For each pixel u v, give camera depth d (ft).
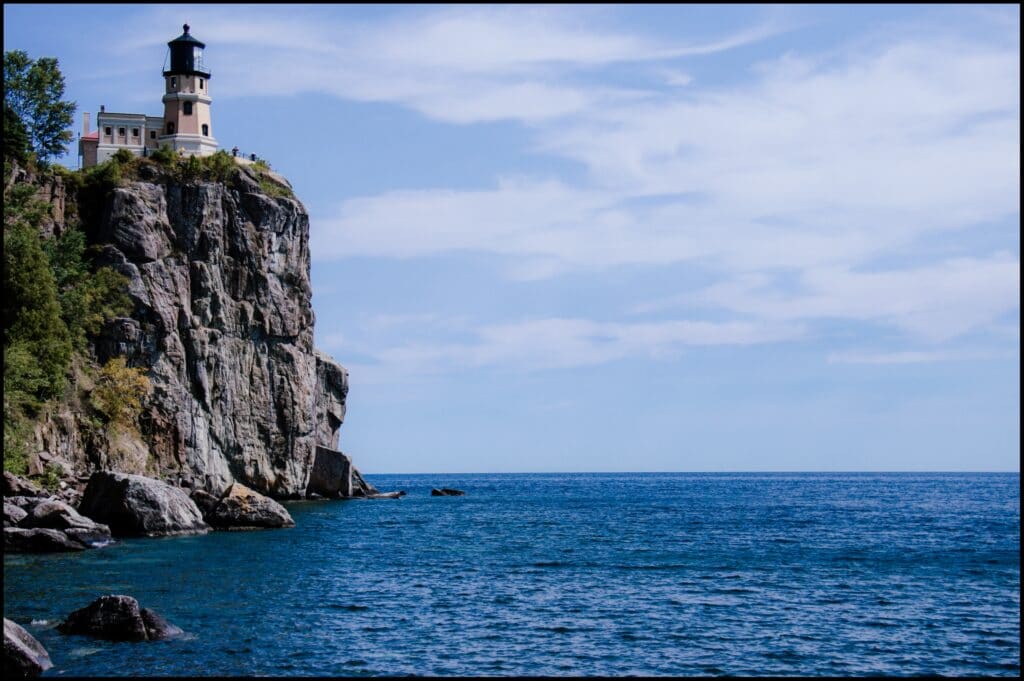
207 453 352.28
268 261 383.45
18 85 344.49
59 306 279.69
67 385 297.94
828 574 200.64
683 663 124.06
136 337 327.88
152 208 347.56
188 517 246.47
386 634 135.64
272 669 116.06
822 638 138.41
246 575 180.04
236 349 369.50
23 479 238.07
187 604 150.30
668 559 225.97
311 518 330.13
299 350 397.80
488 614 151.33
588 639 135.74
